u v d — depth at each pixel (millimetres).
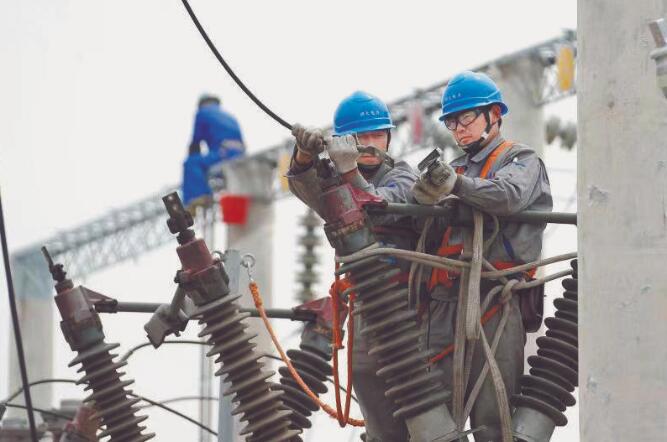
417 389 16078
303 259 42094
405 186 17250
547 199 16906
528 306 16953
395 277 17031
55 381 20172
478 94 17203
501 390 16188
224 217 50406
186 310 17297
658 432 13758
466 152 17312
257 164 50562
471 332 16188
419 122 43562
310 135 15906
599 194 14133
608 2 14188
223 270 16172
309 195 16141
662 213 13945
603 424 13930
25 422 26391
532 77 39062
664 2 14047
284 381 18688
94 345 16672
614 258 14016
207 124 51344
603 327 14008
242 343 16109
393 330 16031
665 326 13844
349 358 16719
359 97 18172
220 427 19484
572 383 16828
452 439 16047
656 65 13055
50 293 59969
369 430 17422
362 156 17578
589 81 14266
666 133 14008
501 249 16734
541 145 39156
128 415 16609
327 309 18828
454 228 16969
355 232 16031
